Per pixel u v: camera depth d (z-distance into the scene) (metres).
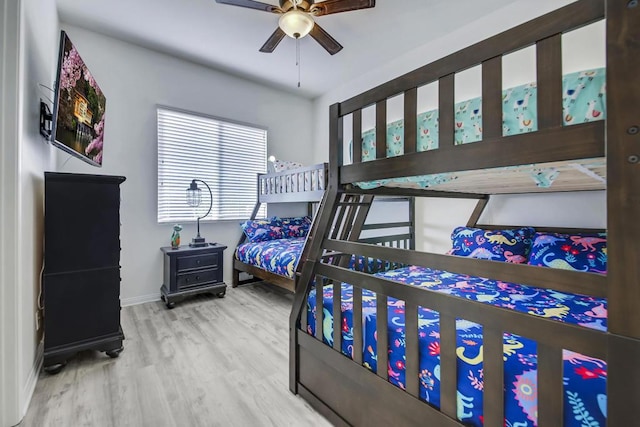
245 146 4.09
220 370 1.89
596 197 2.31
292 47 3.25
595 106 0.78
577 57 2.29
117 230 2.07
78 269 1.92
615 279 0.68
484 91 0.96
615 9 0.67
